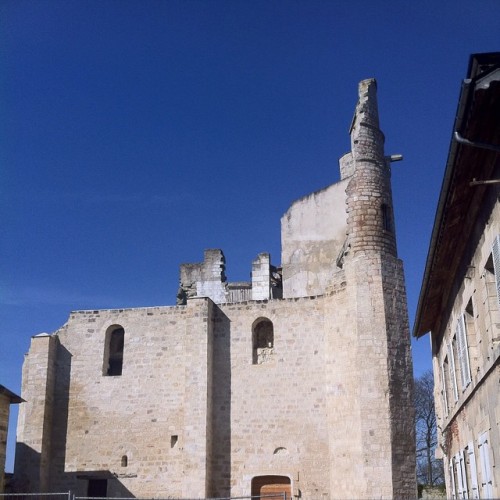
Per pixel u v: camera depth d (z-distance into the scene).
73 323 36.31
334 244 40.34
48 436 34.38
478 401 18.50
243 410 33.38
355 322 30.92
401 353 30.52
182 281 44.91
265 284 42.22
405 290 31.78
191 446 32.28
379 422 29.17
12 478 33.25
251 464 32.47
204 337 33.97
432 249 19.94
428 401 63.25
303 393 32.91
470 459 20.34
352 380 30.97
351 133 36.28
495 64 11.77
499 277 14.80
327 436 31.95
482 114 12.89
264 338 35.19
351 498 29.56
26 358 37.59
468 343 19.75
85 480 33.75
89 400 34.88
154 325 35.47
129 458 33.56
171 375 34.44
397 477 28.48
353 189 33.09
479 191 16.23
